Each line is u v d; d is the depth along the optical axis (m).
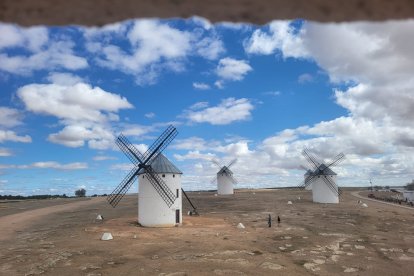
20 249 28.59
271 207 62.22
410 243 31.41
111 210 64.50
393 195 108.62
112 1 2.75
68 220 50.38
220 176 96.38
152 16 3.00
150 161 40.62
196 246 28.53
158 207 39.28
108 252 26.55
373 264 24.39
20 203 93.81
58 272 21.50
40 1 2.75
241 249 27.61
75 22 3.08
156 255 25.56
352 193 119.56
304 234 34.91
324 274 21.92
